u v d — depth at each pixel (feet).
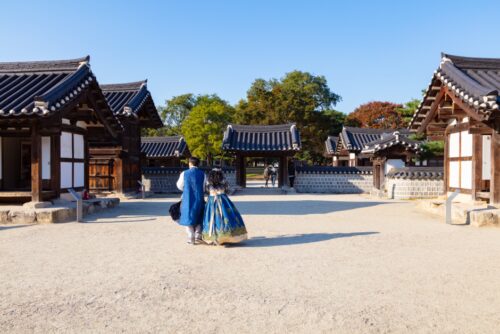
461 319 12.58
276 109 143.84
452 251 22.18
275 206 48.01
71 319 12.69
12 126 34.76
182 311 13.33
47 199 36.47
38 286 15.97
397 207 47.09
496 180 33.99
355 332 11.72
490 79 37.70
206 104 151.84
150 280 16.70
